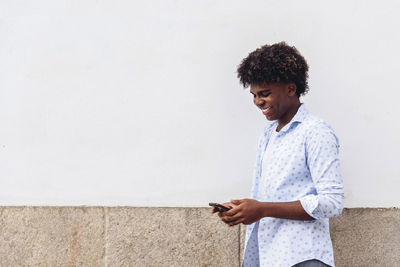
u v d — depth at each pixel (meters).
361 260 3.26
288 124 2.53
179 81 3.46
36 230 3.57
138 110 3.50
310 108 3.33
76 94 3.57
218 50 3.42
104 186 3.52
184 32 3.46
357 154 3.27
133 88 3.51
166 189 3.46
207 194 3.41
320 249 2.36
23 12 3.64
